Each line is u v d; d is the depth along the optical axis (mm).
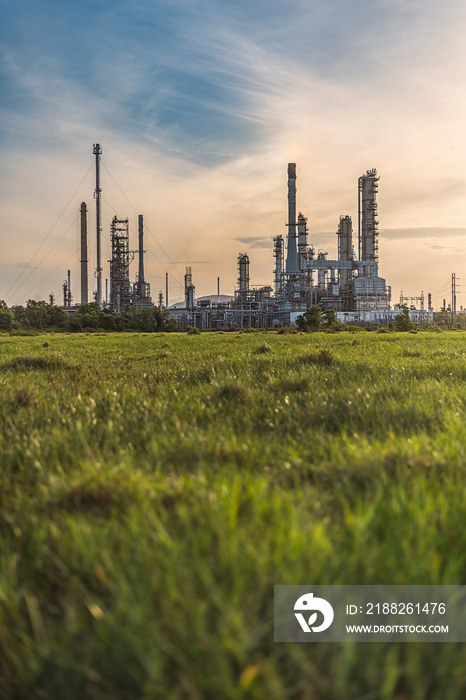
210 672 1530
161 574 1945
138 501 2865
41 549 2369
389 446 3891
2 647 1858
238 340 33781
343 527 2486
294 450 4180
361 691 1533
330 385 7934
